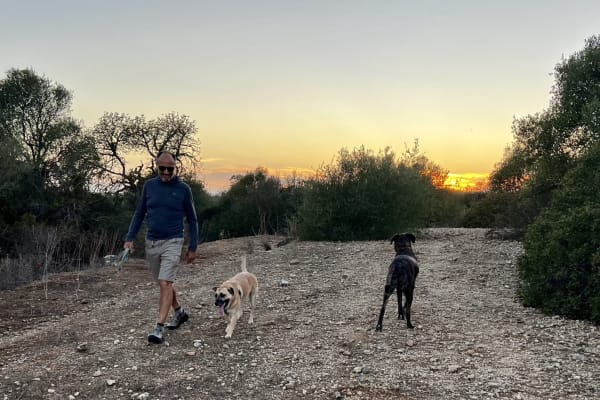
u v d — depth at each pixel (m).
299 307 8.04
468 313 7.54
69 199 27.17
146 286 10.66
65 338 6.81
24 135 29.92
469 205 31.83
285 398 4.90
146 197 6.52
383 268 10.88
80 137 31.09
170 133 33.50
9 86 30.38
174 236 6.43
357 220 15.91
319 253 13.13
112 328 7.18
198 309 8.02
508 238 14.77
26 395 5.06
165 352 6.08
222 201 35.88
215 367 5.62
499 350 6.00
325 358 5.82
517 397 4.82
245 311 7.88
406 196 16.02
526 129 17.17
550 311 7.50
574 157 15.59
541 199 15.92
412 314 7.48
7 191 24.39
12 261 14.43
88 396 5.03
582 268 7.44
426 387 5.05
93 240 17.75
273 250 14.41
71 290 10.21
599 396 4.84
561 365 5.55
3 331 7.61
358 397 4.87
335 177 16.20
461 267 10.73
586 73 15.96
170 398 4.95
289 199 30.25
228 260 13.63
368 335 6.55
